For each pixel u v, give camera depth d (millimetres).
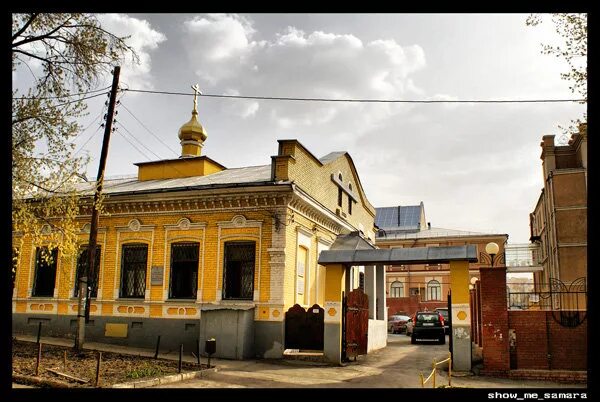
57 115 16344
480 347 19594
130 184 24812
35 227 17016
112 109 17734
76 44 16281
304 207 20484
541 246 39031
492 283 15039
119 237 21625
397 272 57750
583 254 29250
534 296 24562
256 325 18453
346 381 13812
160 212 21062
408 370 16078
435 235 59125
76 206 17234
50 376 12289
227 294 19484
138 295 21141
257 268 18953
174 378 12945
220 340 17812
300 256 20438
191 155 27203
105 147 17547
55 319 22344
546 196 33344
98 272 21688
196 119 27594
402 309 52875
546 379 14055
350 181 27344
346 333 17750
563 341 14422
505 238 56156
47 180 16219
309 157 21344
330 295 17656
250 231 19312
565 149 32188
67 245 17094
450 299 15898
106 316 21125
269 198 19094
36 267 23516
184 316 19766
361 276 26938
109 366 14109
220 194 19719
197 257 20250
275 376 14344
